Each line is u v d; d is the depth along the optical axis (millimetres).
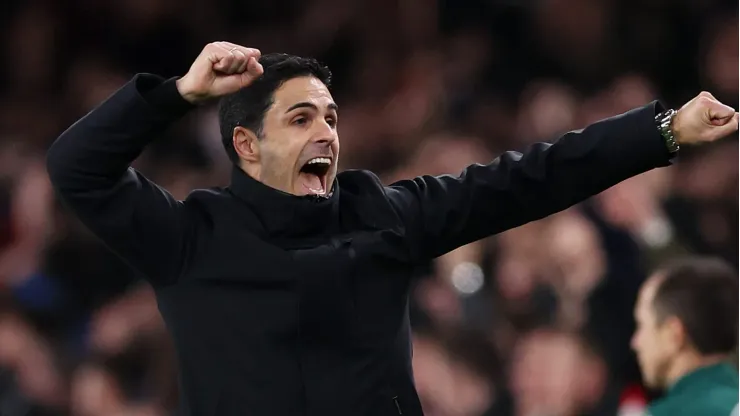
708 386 13680
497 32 32094
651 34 30766
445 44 32000
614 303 21422
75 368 22766
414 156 27703
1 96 31016
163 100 9656
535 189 10516
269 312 9961
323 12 32594
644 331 14266
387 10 32438
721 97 29828
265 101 10320
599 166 10438
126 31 32125
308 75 10445
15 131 30031
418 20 32281
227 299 10008
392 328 10227
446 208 10562
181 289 10086
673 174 25172
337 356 10031
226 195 10406
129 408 21891
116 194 9906
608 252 22047
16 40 31719
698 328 13789
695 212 23609
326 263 10047
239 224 10164
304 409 9891
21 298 23688
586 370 20203
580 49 30922
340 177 10820
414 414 10227
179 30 32312
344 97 31312
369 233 10320
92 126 9758
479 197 10570
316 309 9984
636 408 19500
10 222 25234
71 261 25250
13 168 26453
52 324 23938
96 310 24203
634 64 30656
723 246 23406
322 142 10234
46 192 25734
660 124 10383
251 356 9922
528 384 20312
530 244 22641
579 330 21109
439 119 29547
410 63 31453
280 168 10250
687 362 13875
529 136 28312
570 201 10578
